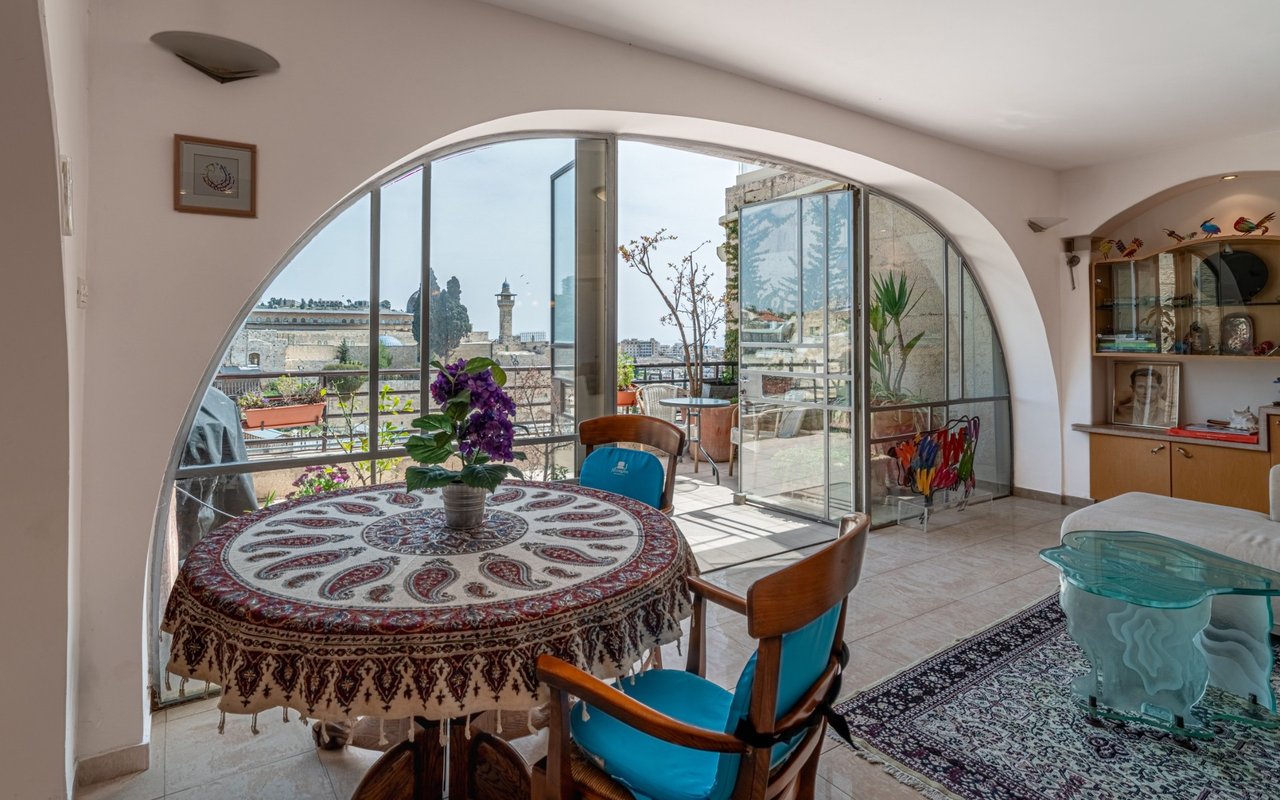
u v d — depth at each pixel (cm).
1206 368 483
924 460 486
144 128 204
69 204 158
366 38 243
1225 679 231
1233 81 345
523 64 278
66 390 153
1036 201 507
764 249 534
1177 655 214
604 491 231
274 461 254
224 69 213
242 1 219
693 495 582
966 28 287
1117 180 493
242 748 212
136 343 204
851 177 437
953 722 223
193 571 140
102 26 198
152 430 207
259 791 191
